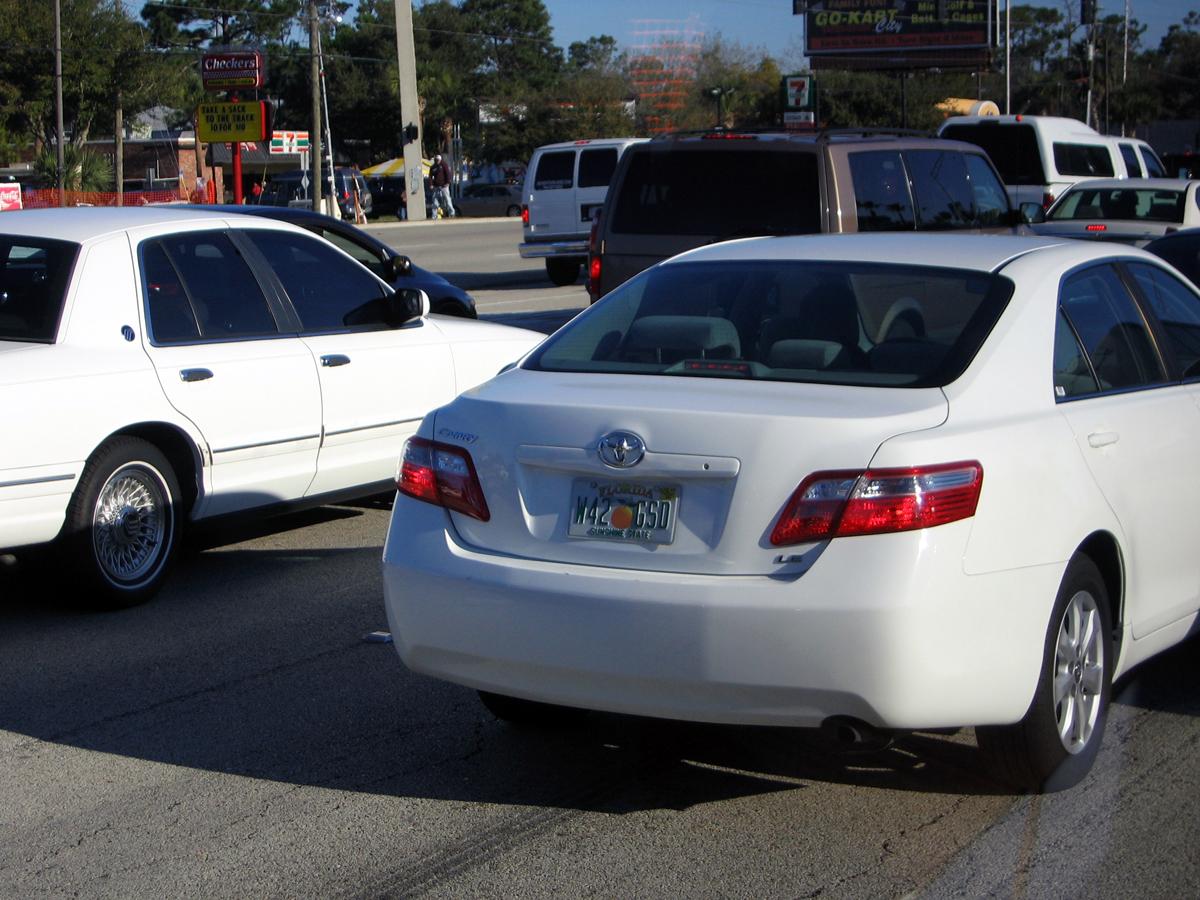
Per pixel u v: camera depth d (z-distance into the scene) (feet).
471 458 14.05
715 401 13.41
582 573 13.23
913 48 173.88
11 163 208.54
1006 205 41.04
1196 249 32.01
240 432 22.84
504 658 13.57
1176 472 16.16
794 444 12.73
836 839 13.69
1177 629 16.88
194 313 22.67
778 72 246.06
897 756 15.74
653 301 16.38
